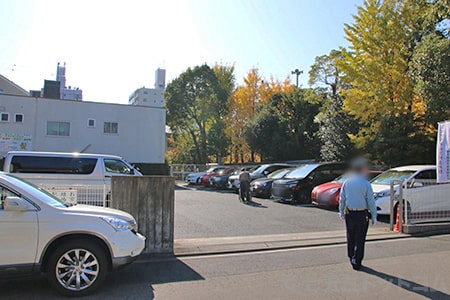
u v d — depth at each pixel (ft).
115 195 22.52
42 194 16.93
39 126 92.02
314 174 48.96
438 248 24.66
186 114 131.54
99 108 97.76
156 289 16.53
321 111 107.96
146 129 102.06
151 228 22.94
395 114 66.03
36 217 15.44
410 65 57.21
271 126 113.39
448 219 32.07
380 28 68.33
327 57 110.93
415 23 66.03
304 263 20.93
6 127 89.30
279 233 29.50
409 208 30.73
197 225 32.71
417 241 26.94
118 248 16.37
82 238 16.06
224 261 21.40
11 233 15.02
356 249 19.72
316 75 114.32
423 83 52.24
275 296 15.58
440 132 30.35
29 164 36.63
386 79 67.31
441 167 30.04
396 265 20.39
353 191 20.07
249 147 124.26
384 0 69.36
